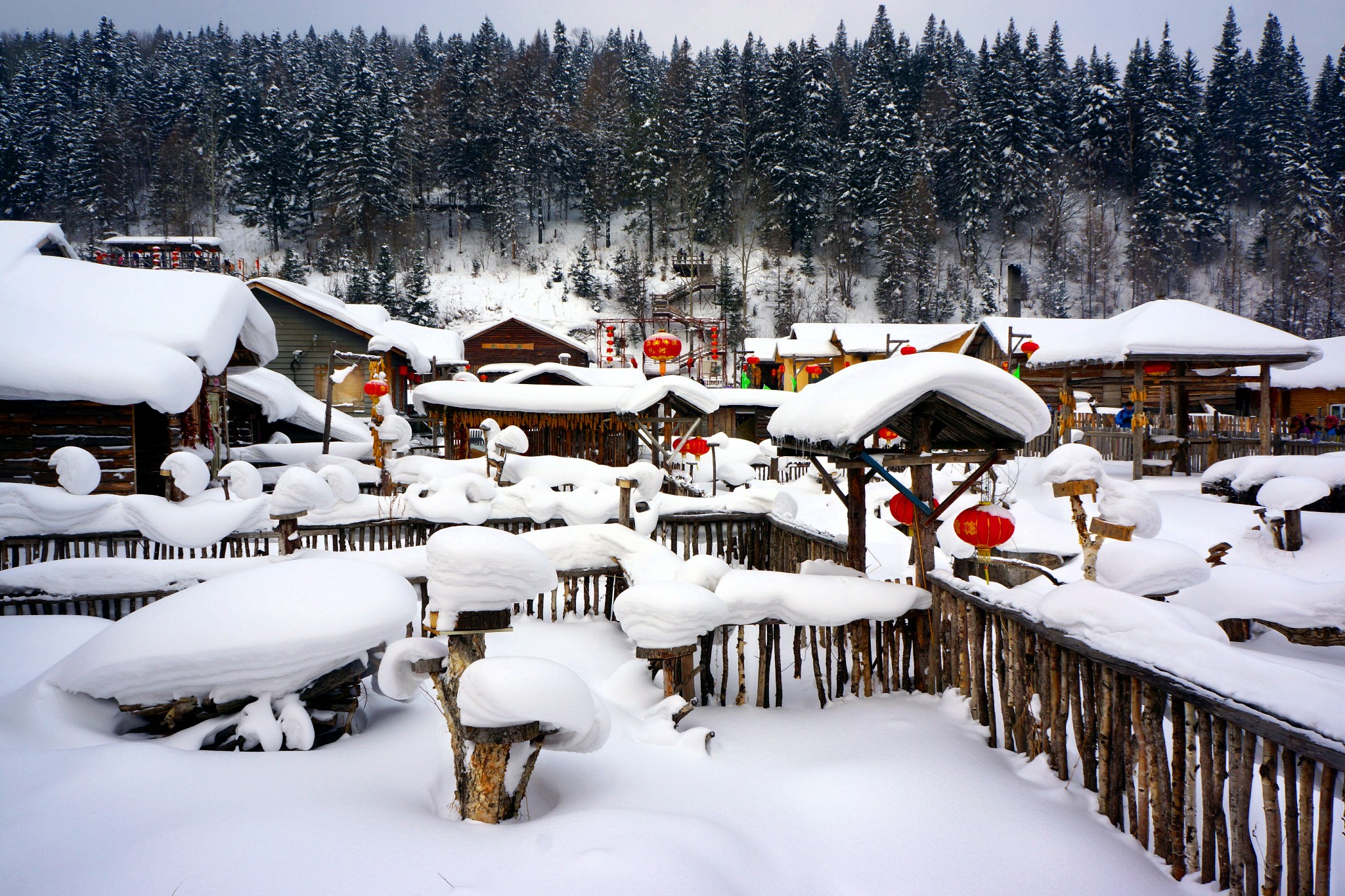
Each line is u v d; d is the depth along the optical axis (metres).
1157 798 3.13
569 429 16.77
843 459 5.26
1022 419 4.88
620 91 94.69
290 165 74.38
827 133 84.12
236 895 2.43
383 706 4.81
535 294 67.50
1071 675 3.73
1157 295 68.44
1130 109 83.06
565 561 7.02
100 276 13.28
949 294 68.94
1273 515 10.86
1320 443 18.70
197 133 78.06
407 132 80.19
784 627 6.91
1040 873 3.00
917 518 5.53
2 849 2.67
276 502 6.01
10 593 5.90
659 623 4.77
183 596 4.09
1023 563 5.06
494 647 6.04
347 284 63.12
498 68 90.81
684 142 81.81
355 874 2.59
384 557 6.15
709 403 12.91
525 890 2.52
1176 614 3.40
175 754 3.51
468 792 3.22
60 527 7.72
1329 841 2.39
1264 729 2.57
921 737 4.37
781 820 3.47
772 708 5.16
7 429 11.24
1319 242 70.75
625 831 2.98
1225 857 2.83
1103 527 4.86
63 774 3.20
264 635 3.87
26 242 13.88
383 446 12.88
